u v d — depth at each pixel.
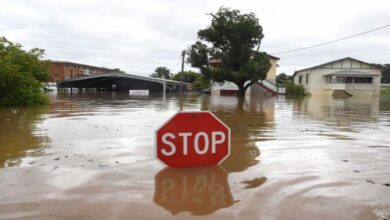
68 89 50.78
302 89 45.69
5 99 17.05
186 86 57.78
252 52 35.12
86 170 4.79
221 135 4.95
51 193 3.84
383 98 37.56
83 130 8.66
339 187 4.17
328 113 15.55
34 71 20.45
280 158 5.74
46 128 9.02
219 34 34.56
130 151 6.07
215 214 3.31
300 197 3.80
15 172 4.66
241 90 36.03
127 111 15.09
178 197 3.76
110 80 50.47
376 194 3.93
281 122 11.32
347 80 46.88
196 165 4.89
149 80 44.28
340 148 6.68
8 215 3.23
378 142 7.42
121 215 3.27
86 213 3.30
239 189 4.05
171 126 4.70
